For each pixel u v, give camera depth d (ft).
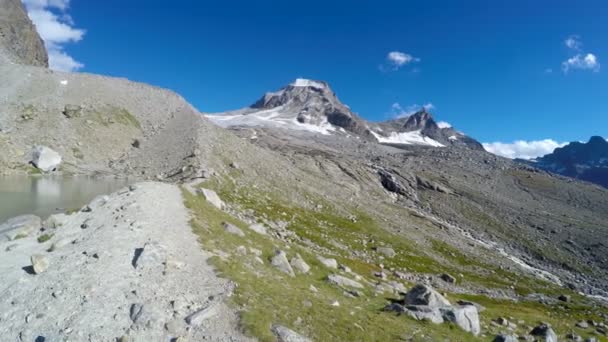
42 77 501.56
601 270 478.59
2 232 118.83
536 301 270.67
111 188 265.95
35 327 63.00
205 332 65.41
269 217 260.42
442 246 397.39
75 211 135.54
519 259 483.10
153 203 126.93
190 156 358.23
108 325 63.52
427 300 116.16
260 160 441.68
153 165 360.07
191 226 116.98
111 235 96.43
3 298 71.87
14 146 344.49
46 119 413.18
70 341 59.41
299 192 393.91
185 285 79.05
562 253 526.16
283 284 100.17
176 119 521.24
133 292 73.05
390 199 649.61
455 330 103.81
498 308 200.54
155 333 63.21
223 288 81.15
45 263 81.15
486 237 564.30
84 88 517.96
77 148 388.98
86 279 75.72
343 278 133.08
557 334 148.36
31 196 214.07
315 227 285.84
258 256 119.65
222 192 285.64
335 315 85.25
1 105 408.87
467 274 311.88
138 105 540.11
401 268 256.11
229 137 470.39
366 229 352.90
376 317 95.61
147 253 86.43
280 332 69.41
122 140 438.40
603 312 267.59
